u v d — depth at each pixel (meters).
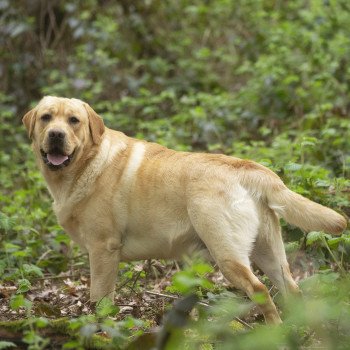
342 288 6.29
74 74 18.81
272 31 19.23
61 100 9.48
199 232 8.28
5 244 10.76
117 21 20.55
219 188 8.22
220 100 16.50
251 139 15.80
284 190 8.10
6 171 15.48
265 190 8.15
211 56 20.17
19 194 12.63
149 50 20.47
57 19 20.64
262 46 19.62
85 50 19.22
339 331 6.55
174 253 8.90
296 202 8.01
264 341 5.32
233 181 8.23
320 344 6.79
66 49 20.38
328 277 7.34
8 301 9.41
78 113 9.31
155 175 8.84
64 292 9.91
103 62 18.81
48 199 13.02
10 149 17.19
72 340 6.69
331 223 7.88
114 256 9.07
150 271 10.20
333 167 12.91
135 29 20.33
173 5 21.00
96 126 9.40
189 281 5.64
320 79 16.23
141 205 8.88
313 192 10.37
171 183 8.66
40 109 9.53
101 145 9.27
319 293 7.15
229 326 7.64
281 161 12.34
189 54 20.53
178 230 8.63
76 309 8.95
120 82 19.06
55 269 11.05
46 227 11.97
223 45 20.61
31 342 6.03
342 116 15.43
